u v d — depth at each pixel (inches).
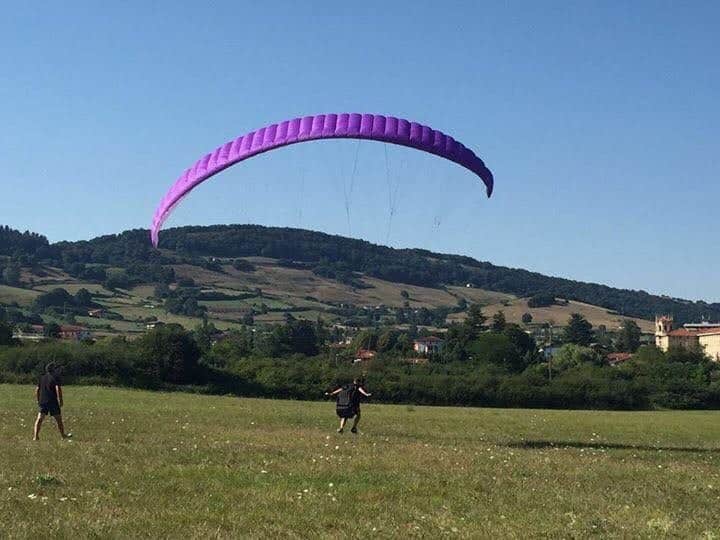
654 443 1283.2
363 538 482.0
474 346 4680.1
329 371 2908.5
